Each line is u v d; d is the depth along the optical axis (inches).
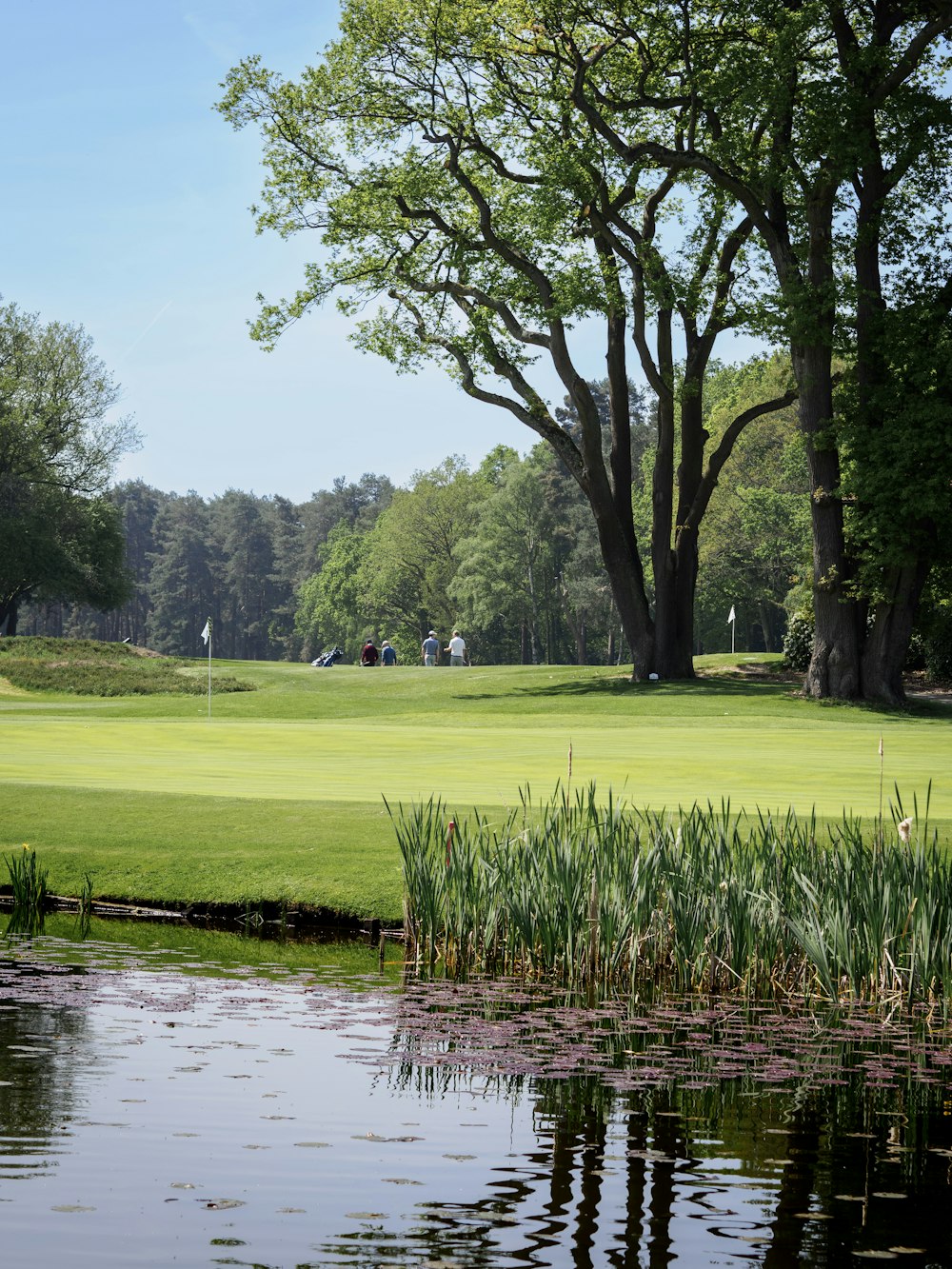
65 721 1187.9
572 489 4202.8
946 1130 237.9
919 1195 201.3
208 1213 183.3
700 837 393.1
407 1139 221.0
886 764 737.6
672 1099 254.7
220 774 691.4
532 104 1469.0
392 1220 183.2
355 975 369.1
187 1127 221.5
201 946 405.4
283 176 1480.1
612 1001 346.3
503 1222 184.1
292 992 341.1
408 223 1523.1
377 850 476.4
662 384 1514.5
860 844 373.4
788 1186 204.2
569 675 1680.6
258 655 6702.8
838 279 1331.2
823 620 1387.8
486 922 390.0
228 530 6712.6
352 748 890.7
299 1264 166.7
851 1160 218.5
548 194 1363.2
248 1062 266.8
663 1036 308.2
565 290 1416.1
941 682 1594.5
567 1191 198.1
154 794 568.7
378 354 1572.3
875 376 1364.4
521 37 1406.3
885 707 1322.6
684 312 1485.0
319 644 5664.4
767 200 1381.6
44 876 463.5
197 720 1318.9
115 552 3181.6
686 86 1396.4
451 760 788.0
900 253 1403.8
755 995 358.3
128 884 467.8
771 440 3184.1
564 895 374.6
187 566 6638.8
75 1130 217.6
